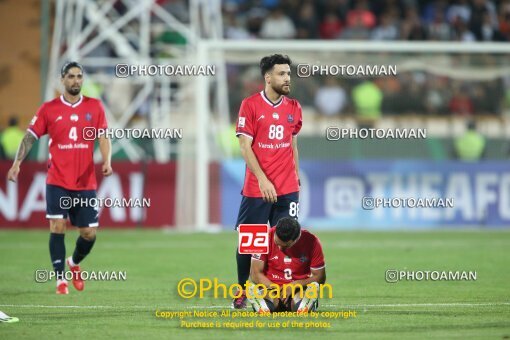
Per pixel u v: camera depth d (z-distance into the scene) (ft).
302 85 234.99
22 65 266.98
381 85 236.43
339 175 227.61
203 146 223.92
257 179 110.11
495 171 229.86
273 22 301.22
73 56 254.88
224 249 182.91
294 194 112.57
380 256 170.71
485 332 93.81
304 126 233.96
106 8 258.57
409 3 318.86
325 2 313.32
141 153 243.19
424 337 91.20
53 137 123.54
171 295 122.31
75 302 116.06
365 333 93.35
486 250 181.57
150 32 263.08
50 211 123.44
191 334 93.25
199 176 223.92
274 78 110.11
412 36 295.69
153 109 245.65
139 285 132.36
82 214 124.36
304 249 104.58
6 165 220.84
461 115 238.48
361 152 233.14
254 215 111.65
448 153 236.63
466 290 126.21
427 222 228.22
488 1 316.19
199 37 272.51
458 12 319.68
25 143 123.65
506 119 239.09
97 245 189.57
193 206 227.61
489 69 238.89
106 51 258.37
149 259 165.89
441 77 238.68
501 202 229.66
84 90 245.45
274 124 110.93
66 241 192.95
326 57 234.58
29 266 154.71
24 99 265.95
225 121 235.61
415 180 228.43
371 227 226.99
